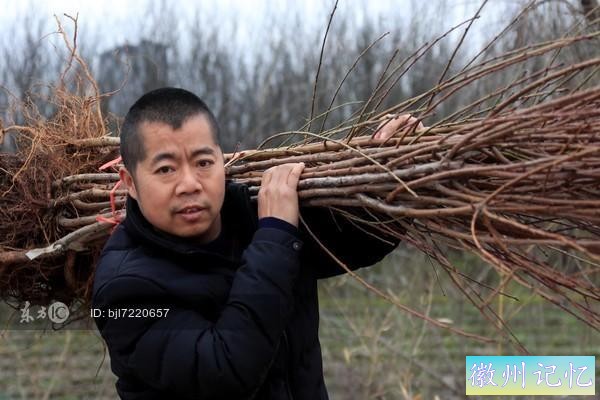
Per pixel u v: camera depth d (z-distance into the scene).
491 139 1.38
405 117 1.69
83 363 4.75
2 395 4.37
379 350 4.28
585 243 1.28
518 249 1.48
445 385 4.05
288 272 1.47
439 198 1.43
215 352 1.40
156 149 1.46
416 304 4.66
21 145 2.29
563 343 4.84
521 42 3.51
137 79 5.93
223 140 6.21
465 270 4.71
